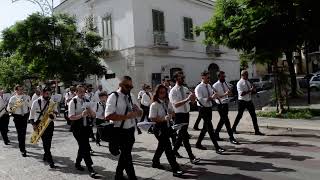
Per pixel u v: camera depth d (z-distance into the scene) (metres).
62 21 21.52
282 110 14.24
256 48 14.43
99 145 10.95
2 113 12.29
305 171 6.95
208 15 29.89
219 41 16.42
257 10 13.66
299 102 18.38
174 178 7.11
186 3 27.41
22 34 20.23
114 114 6.25
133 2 23.08
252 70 37.75
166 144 7.31
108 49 24.81
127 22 23.47
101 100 10.58
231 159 8.28
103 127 6.47
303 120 12.62
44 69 20.58
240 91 10.86
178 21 26.52
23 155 10.16
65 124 17.30
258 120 13.33
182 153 9.07
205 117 8.98
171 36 25.66
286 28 13.77
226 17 15.75
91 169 7.59
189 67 27.39
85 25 26.61
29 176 7.99
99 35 23.42
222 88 10.07
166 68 25.22
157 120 7.27
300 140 9.87
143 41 23.61
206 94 8.98
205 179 6.90
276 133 11.09
